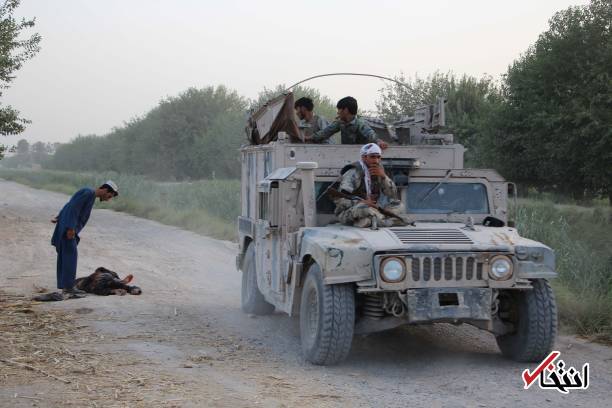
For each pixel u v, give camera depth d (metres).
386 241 6.57
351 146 8.01
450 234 6.80
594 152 23.66
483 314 6.47
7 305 9.83
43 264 14.31
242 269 9.94
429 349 7.68
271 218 7.69
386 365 6.96
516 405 5.67
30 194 45.84
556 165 25.58
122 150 88.38
